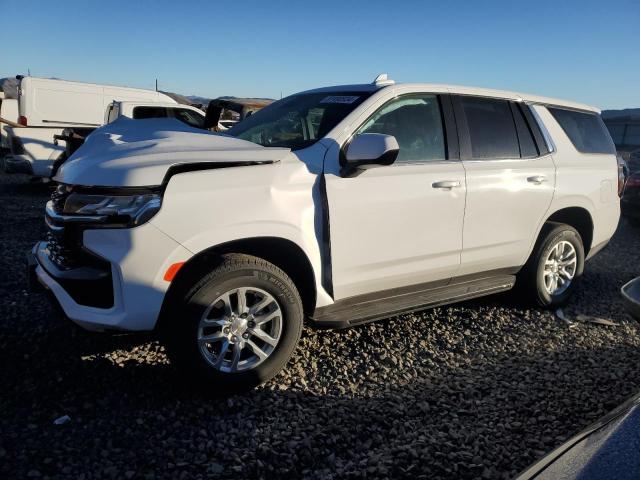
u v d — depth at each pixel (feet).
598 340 14.55
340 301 12.13
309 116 13.19
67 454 8.91
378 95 12.78
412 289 13.48
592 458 5.30
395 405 10.84
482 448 9.47
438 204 13.03
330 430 9.89
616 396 11.37
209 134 12.35
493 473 8.78
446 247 13.47
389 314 12.77
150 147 10.69
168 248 9.78
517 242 15.15
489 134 14.58
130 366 11.92
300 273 11.72
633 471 5.06
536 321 15.78
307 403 10.84
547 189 15.46
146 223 9.61
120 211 9.60
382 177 12.19
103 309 10.00
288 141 12.84
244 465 8.82
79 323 10.05
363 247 12.00
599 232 17.52
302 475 8.68
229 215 10.26
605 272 21.94
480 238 14.15
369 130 12.49
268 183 10.76
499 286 15.16
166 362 12.17
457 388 11.60
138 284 9.70
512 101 15.48
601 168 17.29
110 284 9.91
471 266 14.33
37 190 41.14
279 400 10.85
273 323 11.01
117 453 9.00
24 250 21.74
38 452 8.91
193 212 9.96
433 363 12.82
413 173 12.70
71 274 10.02
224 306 10.46
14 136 39.42
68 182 10.46
